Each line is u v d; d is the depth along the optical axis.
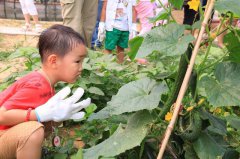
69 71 2.40
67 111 2.29
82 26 5.64
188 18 6.51
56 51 2.35
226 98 1.85
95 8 5.68
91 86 3.72
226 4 1.89
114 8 5.36
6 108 2.25
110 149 2.07
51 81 2.43
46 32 2.39
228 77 1.96
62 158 2.50
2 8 10.03
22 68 5.44
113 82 3.82
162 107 2.37
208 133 2.28
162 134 2.21
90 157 2.10
